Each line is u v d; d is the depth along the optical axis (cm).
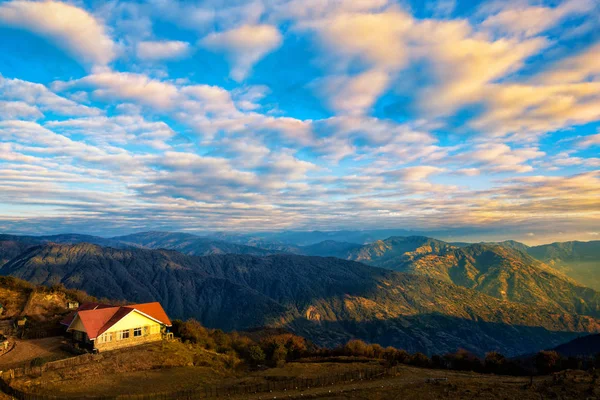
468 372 6688
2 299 8088
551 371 6981
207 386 4881
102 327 6241
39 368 4991
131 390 4544
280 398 4362
